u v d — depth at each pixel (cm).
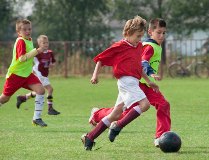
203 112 2912
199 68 6438
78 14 8881
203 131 2172
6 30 9531
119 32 10719
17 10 9238
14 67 2217
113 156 1606
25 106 3309
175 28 8438
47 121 2550
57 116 2769
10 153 1672
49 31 9100
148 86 1806
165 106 1783
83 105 3350
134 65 1689
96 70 1688
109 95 4075
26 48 2200
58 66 6512
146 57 1803
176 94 4138
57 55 6525
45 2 9125
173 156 1602
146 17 8438
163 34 1842
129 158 1573
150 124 2397
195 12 8331
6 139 1964
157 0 8425
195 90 4525
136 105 1695
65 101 3612
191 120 2558
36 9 9175
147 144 1841
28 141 1917
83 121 2542
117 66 1692
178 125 2367
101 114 1828
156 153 1655
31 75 2272
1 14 8975
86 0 8825
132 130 2198
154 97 1797
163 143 1656
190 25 8400
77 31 8994
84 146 1722
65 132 2155
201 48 6625
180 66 6425
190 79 6175
